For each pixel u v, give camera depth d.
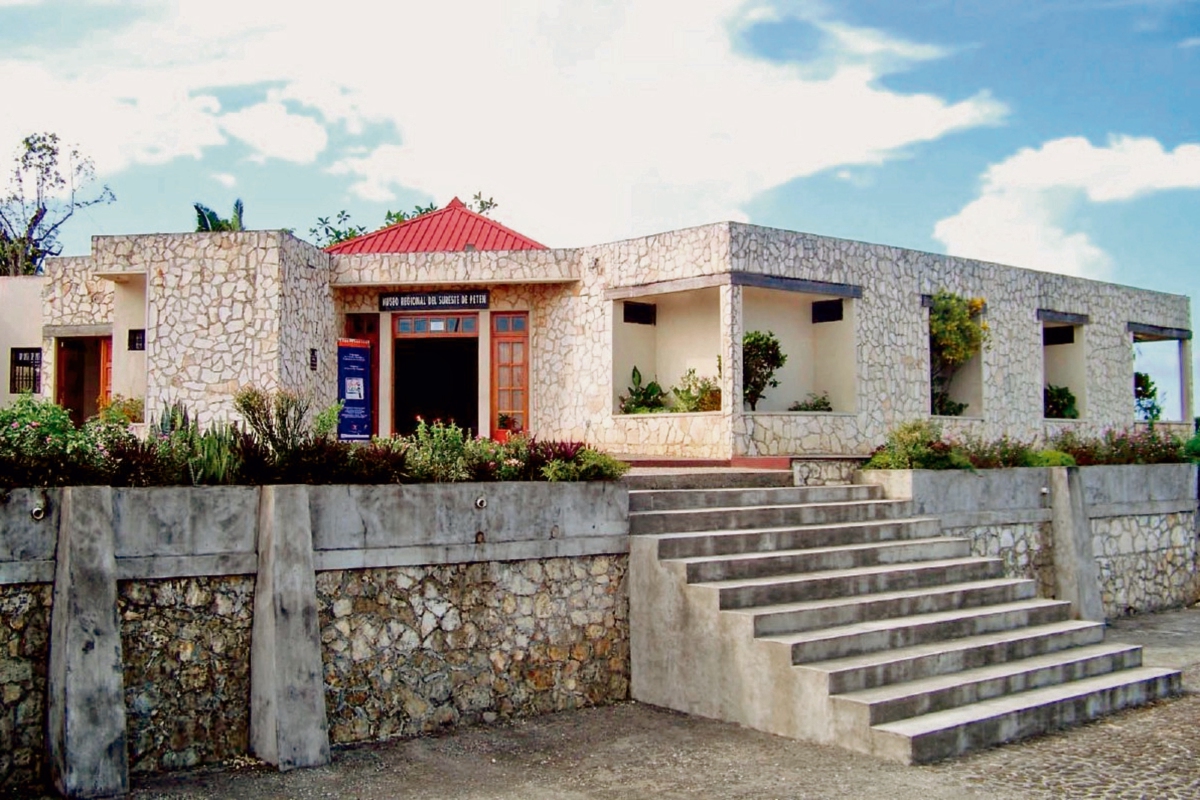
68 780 7.63
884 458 14.55
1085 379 22.81
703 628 10.31
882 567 11.87
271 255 18.25
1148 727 10.09
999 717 9.43
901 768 8.61
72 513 8.09
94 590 8.02
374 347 20.55
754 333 17.77
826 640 9.81
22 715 8.09
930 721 9.15
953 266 20.08
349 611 9.42
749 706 9.88
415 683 9.73
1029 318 21.48
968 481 14.48
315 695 8.73
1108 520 16.67
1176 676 11.51
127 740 8.25
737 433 16.64
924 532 13.20
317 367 19.42
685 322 19.00
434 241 22.53
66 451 8.77
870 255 18.73
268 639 8.68
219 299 18.41
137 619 8.49
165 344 18.55
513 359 19.88
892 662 9.76
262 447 9.59
